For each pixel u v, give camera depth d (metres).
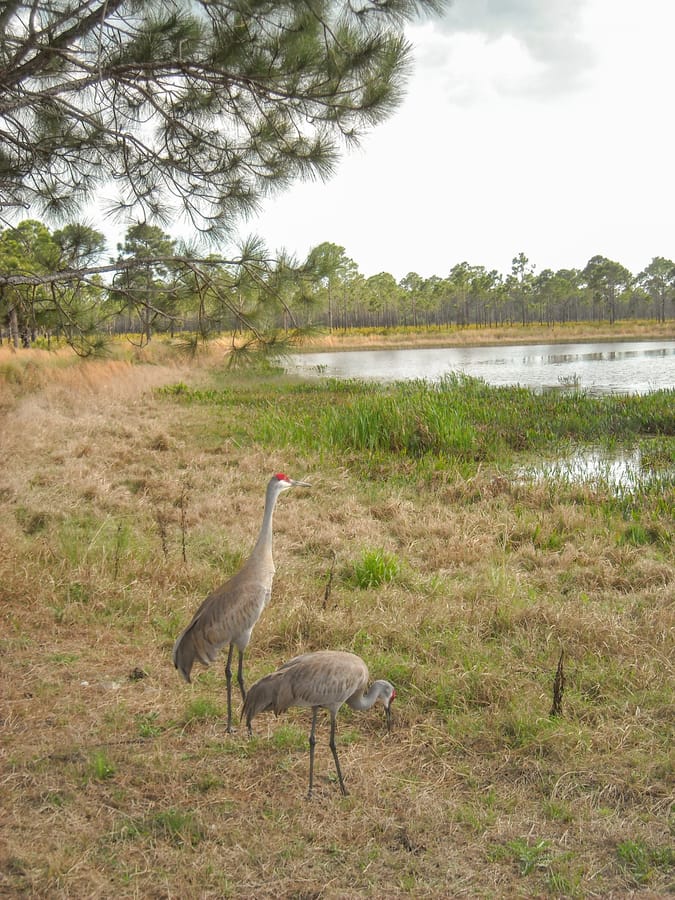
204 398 24.12
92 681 5.44
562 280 123.19
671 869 3.57
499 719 4.87
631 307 136.00
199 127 7.35
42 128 7.18
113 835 3.76
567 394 22.64
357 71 6.55
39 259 7.57
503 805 4.07
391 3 6.09
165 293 7.66
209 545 8.73
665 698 5.10
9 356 25.38
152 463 13.61
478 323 135.12
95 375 24.61
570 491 11.21
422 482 12.05
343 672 4.19
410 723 4.93
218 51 6.44
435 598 7.05
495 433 16.11
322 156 7.16
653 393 21.89
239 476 12.29
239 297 7.59
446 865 3.61
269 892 3.42
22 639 6.04
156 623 6.50
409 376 36.50
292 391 26.56
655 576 7.56
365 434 15.54
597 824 3.90
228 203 7.34
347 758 4.56
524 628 6.37
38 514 9.67
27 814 3.89
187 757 4.52
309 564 8.29
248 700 4.24
